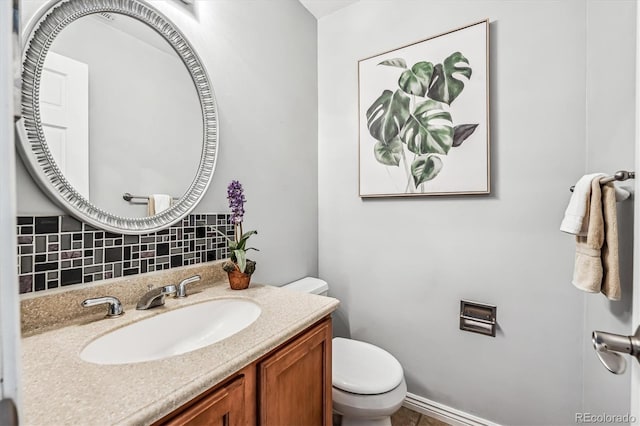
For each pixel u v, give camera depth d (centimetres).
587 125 117
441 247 152
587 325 116
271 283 157
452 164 144
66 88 81
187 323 95
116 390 52
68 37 82
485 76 135
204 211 120
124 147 94
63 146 80
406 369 162
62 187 79
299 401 88
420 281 158
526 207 131
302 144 180
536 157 128
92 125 87
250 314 98
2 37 22
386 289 169
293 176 173
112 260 91
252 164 145
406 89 157
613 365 52
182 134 111
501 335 137
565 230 99
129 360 78
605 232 90
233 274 112
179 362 62
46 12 77
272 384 77
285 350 81
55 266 79
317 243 194
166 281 103
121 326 78
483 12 138
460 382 147
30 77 74
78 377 55
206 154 119
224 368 60
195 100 116
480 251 141
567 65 121
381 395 116
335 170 188
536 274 129
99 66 89
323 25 192
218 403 62
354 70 179
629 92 88
